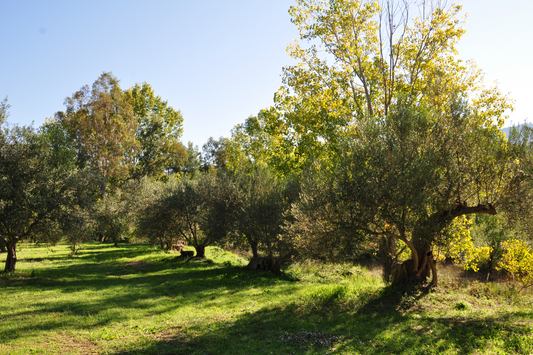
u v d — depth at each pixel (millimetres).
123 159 51156
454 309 11930
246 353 8180
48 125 48719
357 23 21938
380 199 11383
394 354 7828
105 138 49281
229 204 25281
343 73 22516
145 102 61500
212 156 74375
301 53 23719
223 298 14891
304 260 20438
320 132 23750
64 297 14703
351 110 22578
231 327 10359
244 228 22797
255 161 54094
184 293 16281
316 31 22469
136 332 10047
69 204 19859
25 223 17922
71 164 21797
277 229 21625
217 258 33500
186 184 31578
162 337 9594
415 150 12117
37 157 19188
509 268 21641
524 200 11672
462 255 23453
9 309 12383
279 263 23375
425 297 13156
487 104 20047
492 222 23766
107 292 16172
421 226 11812
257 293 15844
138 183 48719
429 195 11445
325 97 22984
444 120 12812
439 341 8375
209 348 8578
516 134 12227
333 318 11109
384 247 16016
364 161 12219
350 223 11875
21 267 25906
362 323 10453
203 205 27750
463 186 12312
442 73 17812
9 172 18016
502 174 12484
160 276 22406
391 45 20578
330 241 12344
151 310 12695
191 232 31812
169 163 63094
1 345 8586
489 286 16625
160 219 30594
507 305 13000
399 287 14266
